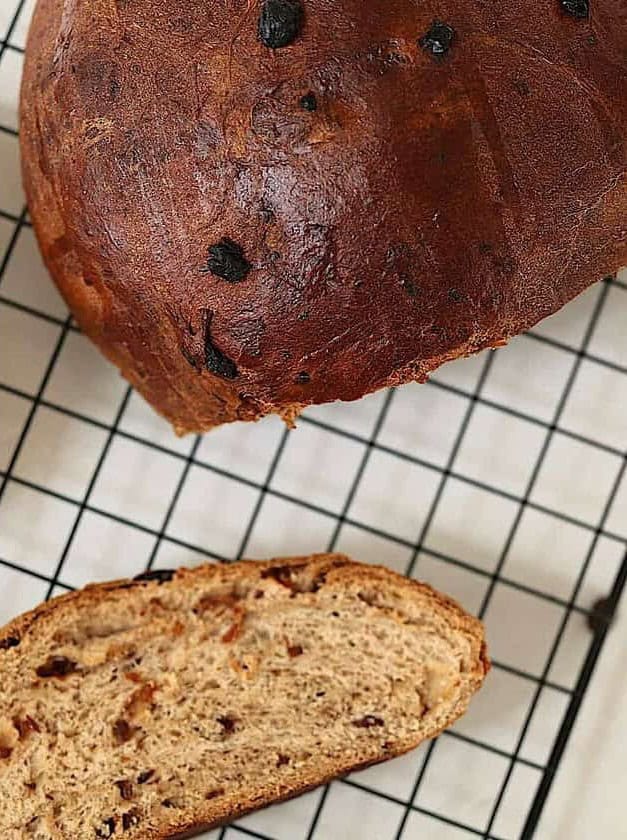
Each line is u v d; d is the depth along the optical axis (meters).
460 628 0.25
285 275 0.21
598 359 0.29
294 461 0.28
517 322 0.22
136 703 0.25
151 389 0.25
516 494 0.29
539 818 0.28
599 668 0.29
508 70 0.20
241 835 0.27
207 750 0.25
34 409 0.28
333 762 0.26
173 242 0.21
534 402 0.29
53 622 0.25
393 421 0.29
